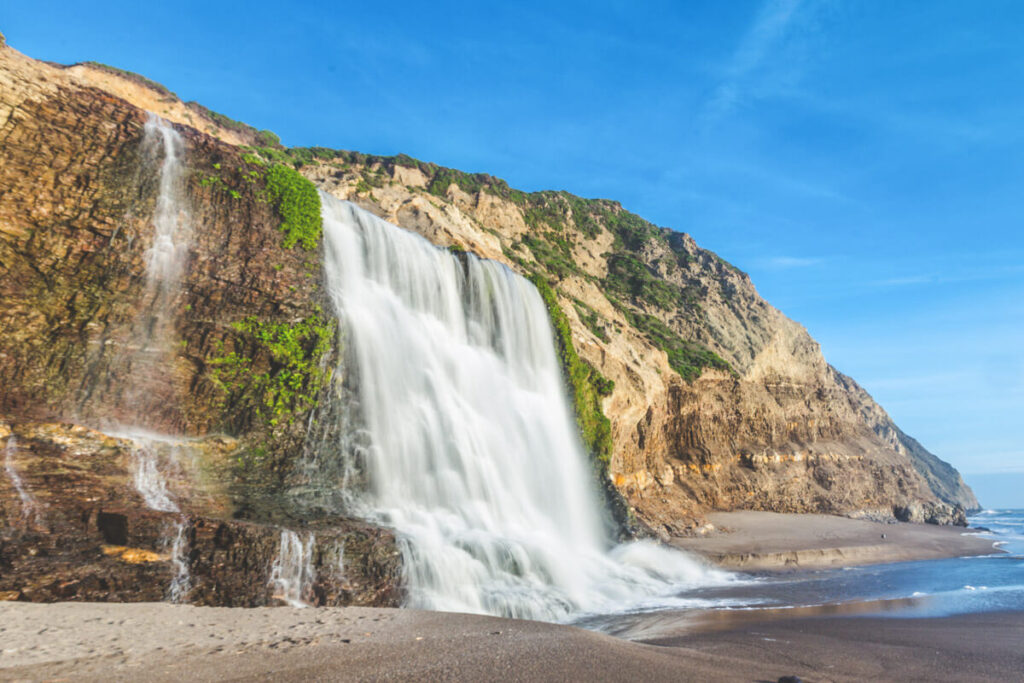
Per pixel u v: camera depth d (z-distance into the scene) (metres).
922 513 48.53
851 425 55.34
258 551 11.05
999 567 22.72
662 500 33.34
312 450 16.70
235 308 17.55
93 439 12.56
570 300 35.59
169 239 17.38
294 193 20.52
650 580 19.00
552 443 24.67
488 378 23.55
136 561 10.12
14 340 14.07
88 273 15.81
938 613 13.11
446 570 13.76
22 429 11.81
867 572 22.08
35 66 16.89
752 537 29.72
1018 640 10.12
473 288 25.61
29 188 15.61
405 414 19.61
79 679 5.89
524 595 14.36
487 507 19.83
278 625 8.91
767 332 52.88
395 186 39.44
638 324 44.56
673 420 38.25
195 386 16.11
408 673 6.26
